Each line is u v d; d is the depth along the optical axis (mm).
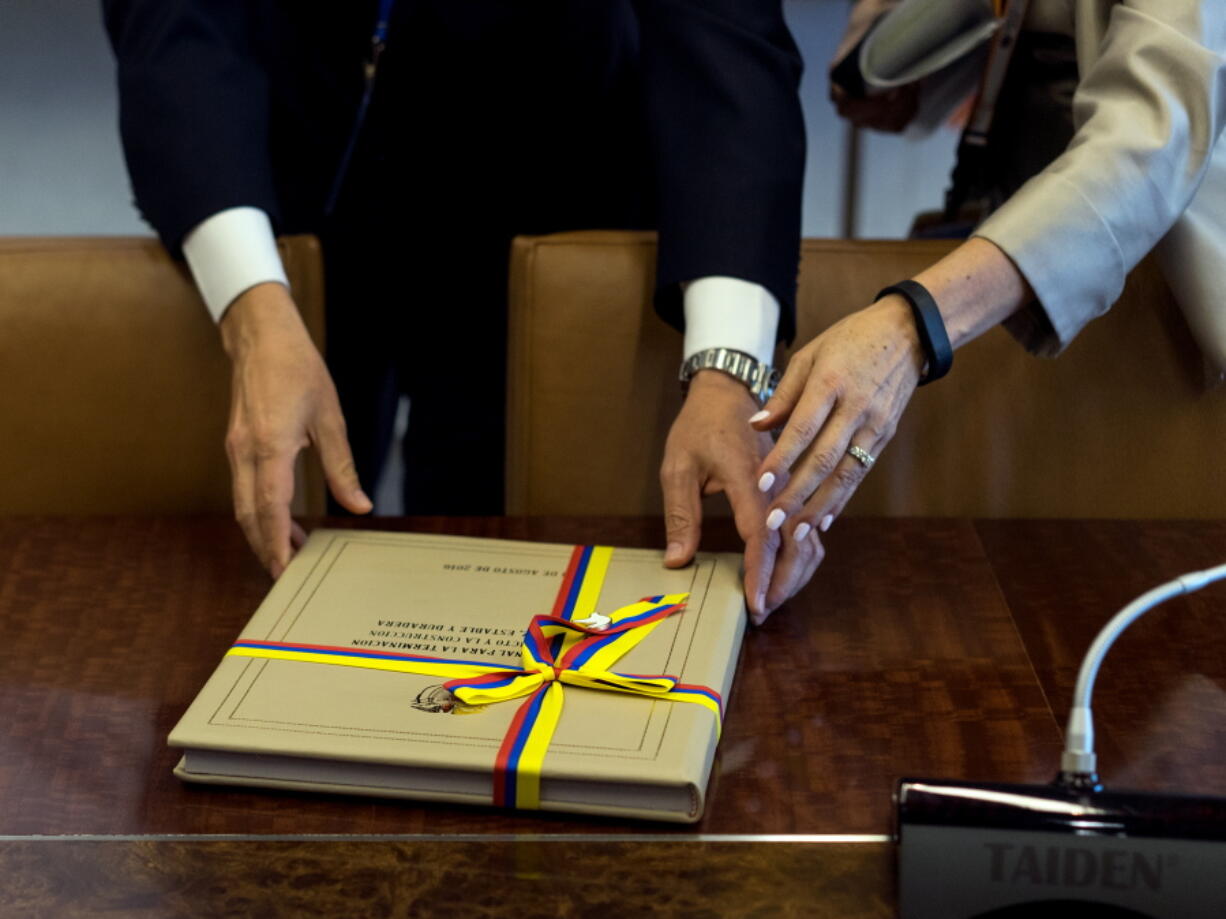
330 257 1569
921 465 1221
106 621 938
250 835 698
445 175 1530
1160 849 600
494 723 736
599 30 1432
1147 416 1187
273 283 1133
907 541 1057
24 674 866
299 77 1419
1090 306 976
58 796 734
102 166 3422
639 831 698
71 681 857
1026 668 861
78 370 1242
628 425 1257
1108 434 1195
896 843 659
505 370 1698
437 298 1632
